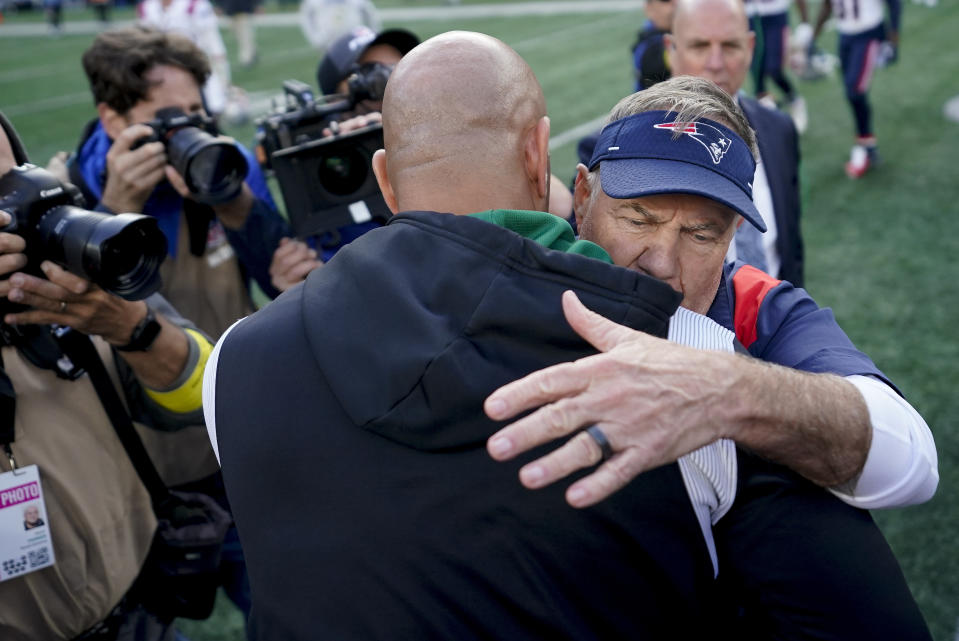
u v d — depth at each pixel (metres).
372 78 2.05
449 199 0.87
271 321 0.91
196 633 2.51
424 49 0.90
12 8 22.73
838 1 5.11
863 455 0.84
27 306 1.33
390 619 0.80
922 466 0.88
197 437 1.81
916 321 3.75
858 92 5.24
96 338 1.55
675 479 0.79
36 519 1.35
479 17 14.36
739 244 1.98
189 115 1.94
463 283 0.79
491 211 0.85
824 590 0.81
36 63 13.70
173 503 1.54
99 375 1.41
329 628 0.82
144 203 1.92
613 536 0.78
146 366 1.48
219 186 1.89
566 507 0.78
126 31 2.02
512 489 0.79
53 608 1.40
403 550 0.80
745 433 0.76
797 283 2.18
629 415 0.71
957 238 4.48
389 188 1.01
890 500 0.87
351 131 1.96
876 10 5.05
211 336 2.12
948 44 8.48
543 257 0.79
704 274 0.98
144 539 1.48
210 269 2.09
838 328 1.06
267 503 0.86
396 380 0.78
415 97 0.87
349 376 0.81
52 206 1.35
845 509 0.86
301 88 2.05
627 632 0.80
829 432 0.81
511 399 0.70
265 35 15.05
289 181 1.97
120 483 1.44
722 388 0.75
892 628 0.81
